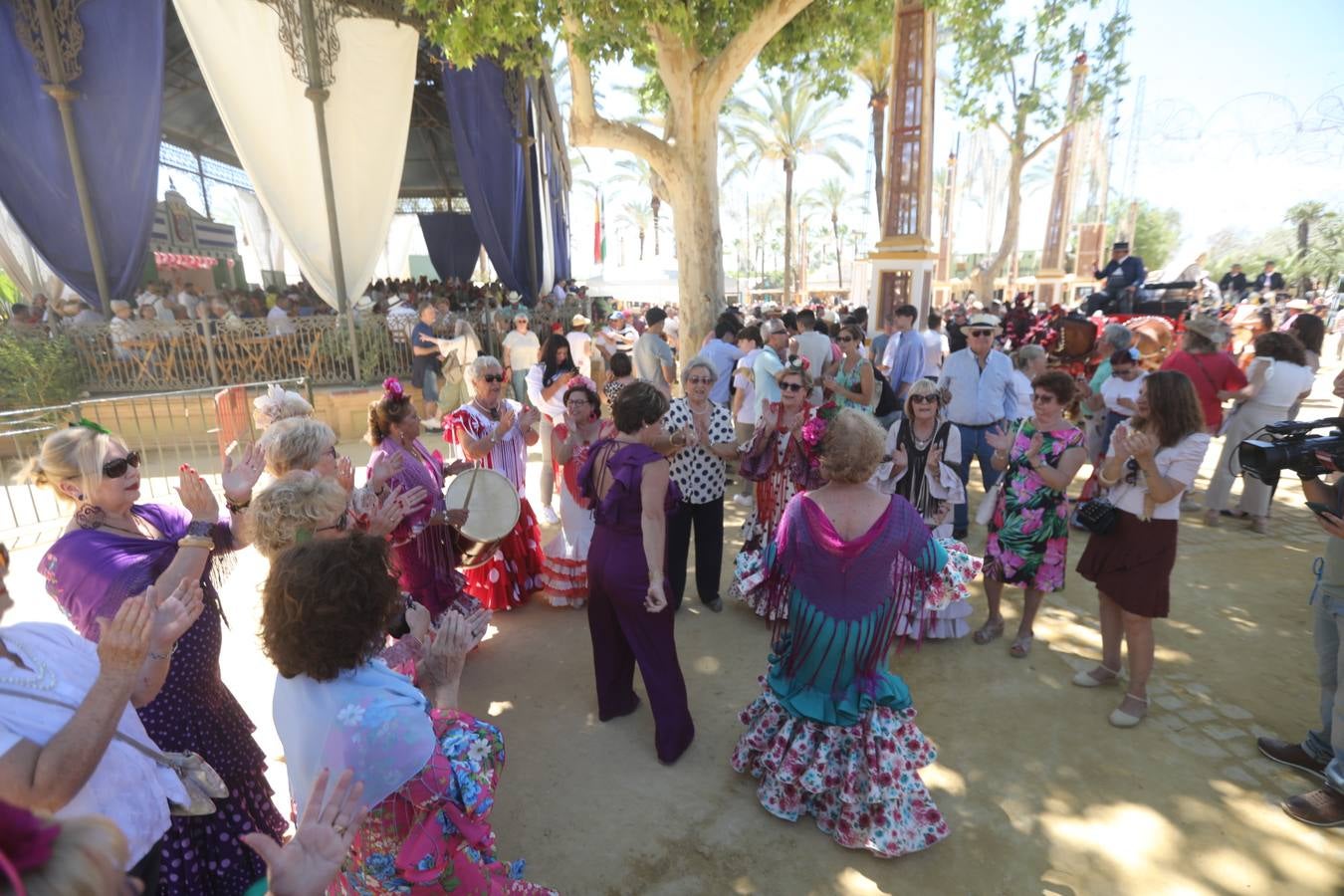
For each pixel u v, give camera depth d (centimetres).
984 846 292
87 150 1056
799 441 450
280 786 323
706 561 503
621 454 331
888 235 1260
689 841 298
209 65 1029
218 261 2039
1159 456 339
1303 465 293
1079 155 3105
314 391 1066
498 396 484
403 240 2709
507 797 324
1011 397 614
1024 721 375
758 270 7712
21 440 940
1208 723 370
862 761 288
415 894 183
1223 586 529
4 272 1409
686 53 930
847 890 272
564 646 462
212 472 866
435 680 224
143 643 157
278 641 164
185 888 220
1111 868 280
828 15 1080
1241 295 2188
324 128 1055
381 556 176
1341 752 291
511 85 1384
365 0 1059
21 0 989
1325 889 268
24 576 576
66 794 150
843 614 280
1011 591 536
